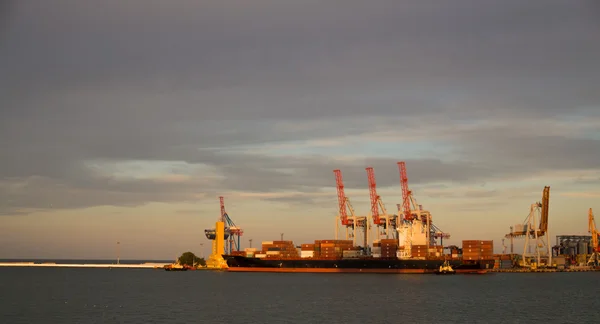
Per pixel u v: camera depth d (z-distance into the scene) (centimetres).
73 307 13725
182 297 16212
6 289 19925
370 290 18338
